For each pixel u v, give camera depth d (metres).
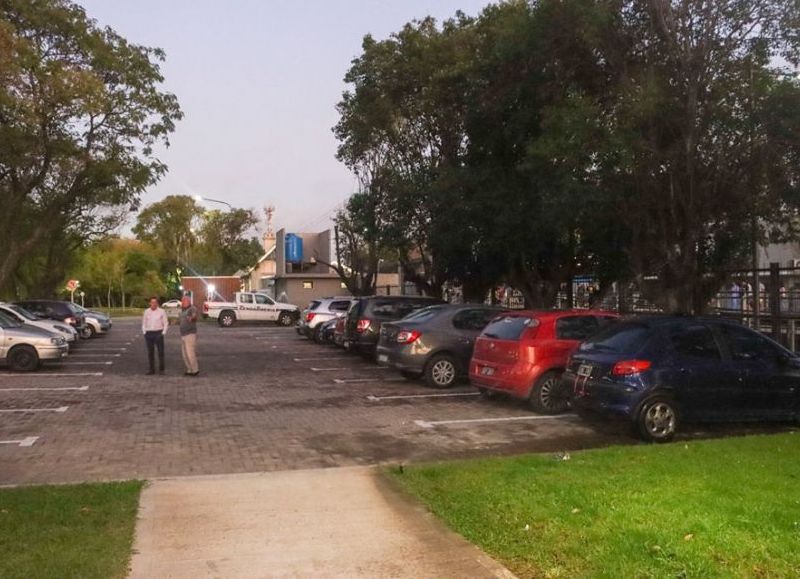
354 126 26.09
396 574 5.08
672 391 9.79
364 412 12.44
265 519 6.33
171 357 22.75
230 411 12.62
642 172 13.70
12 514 6.35
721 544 5.25
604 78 14.80
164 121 24.67
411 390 14.93
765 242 15.27
